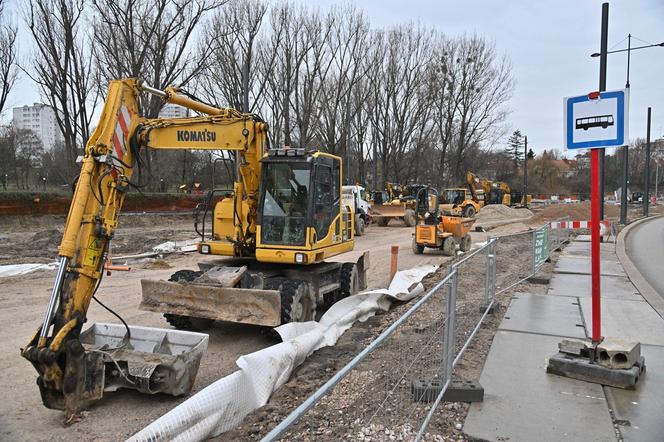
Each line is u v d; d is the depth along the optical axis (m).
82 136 33.28
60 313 5.09
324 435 4.41
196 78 33.66
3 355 7.30
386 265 16.72
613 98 5.32
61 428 5.15
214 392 4.84
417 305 4.16
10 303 10.41
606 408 4.82
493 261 8.66
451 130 54.84
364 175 49.97
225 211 9.45
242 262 9.64
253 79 35.50
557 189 101.06
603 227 21.23
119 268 14.27
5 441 4.88
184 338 6.22
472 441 4.24
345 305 9.09
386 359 6.07
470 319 7.36
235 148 8.51
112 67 31.05
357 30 41.56
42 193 27.25
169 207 34.31
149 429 4.30
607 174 96.44
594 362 5.52
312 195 8.77
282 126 37.84
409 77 49.19
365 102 47.12
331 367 6.64
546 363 6.01
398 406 4.78
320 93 40.56
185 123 7.94
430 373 5.52
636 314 8.30
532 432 4.37
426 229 19.05
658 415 4.68
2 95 30.33
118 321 9.10
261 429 4.85
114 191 5.77
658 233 26.95
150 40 31.14
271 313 7.36
